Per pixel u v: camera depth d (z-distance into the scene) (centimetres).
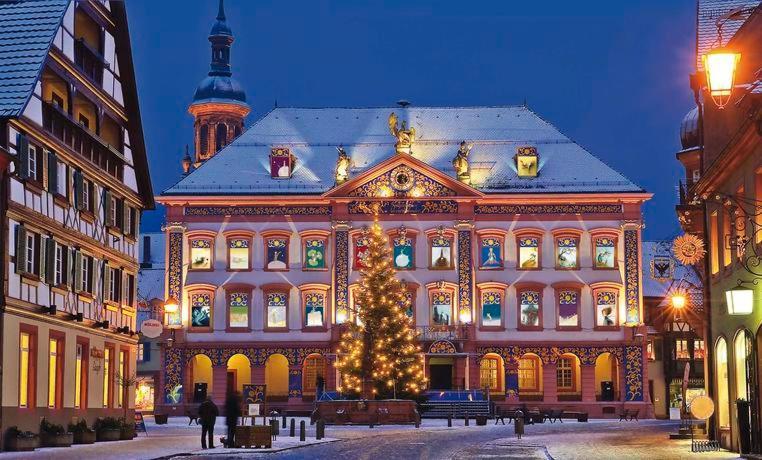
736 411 4059
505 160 9619
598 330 9275
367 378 8138
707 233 4528
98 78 5228
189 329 9306
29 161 4400
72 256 4834
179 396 9275
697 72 4488
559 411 8525
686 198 5109
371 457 4047
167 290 9338
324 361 9362
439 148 9756
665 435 5628
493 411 8412
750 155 3741
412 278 9300
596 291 9306
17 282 4256
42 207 4500
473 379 9231
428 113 10069
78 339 4888
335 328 9250
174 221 9350
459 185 9269
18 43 4488
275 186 9419
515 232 9331
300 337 9288
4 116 4178
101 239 5247
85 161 4969
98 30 5244
